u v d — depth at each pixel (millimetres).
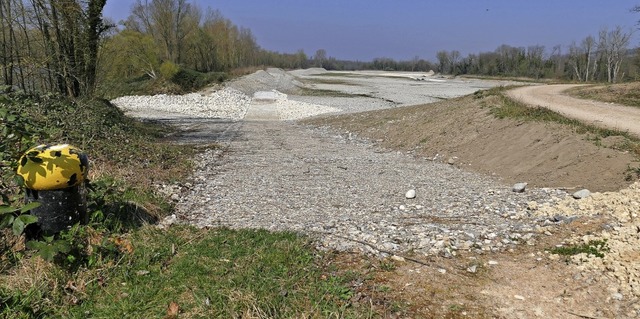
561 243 5891
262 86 54812
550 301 4516
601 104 17562
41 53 17688
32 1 16828
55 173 4930
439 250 5738
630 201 7078
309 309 4312
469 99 20672
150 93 45344
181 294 4582
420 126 18234
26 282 4504
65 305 4332
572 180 9586
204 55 65500
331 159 14141
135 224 6242
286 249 5617
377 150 16781
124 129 16281
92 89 20156
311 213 7539
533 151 11664
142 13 55281
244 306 4344
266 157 14312
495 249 5809
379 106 36469
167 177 9758
